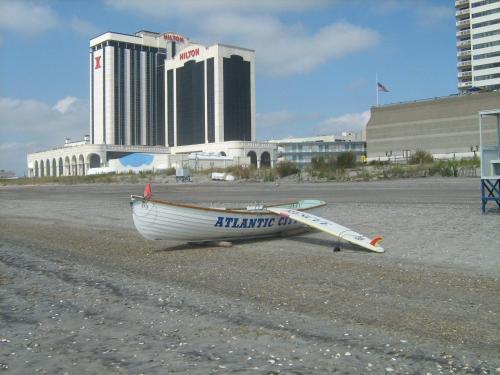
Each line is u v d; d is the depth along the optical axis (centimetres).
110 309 745
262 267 1017
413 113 12338
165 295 814
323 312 695
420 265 989
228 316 688
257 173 6141
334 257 1107
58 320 698
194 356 547
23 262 1155
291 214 1336
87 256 1214
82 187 6506
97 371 515
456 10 15038
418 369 497
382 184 3794
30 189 6397
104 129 19962
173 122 19162
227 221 1309
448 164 4631
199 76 17975
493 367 498
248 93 18025
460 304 714
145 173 9112
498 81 13912
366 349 552
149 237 1239
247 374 495
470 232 1348
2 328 667
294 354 544
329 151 15175
